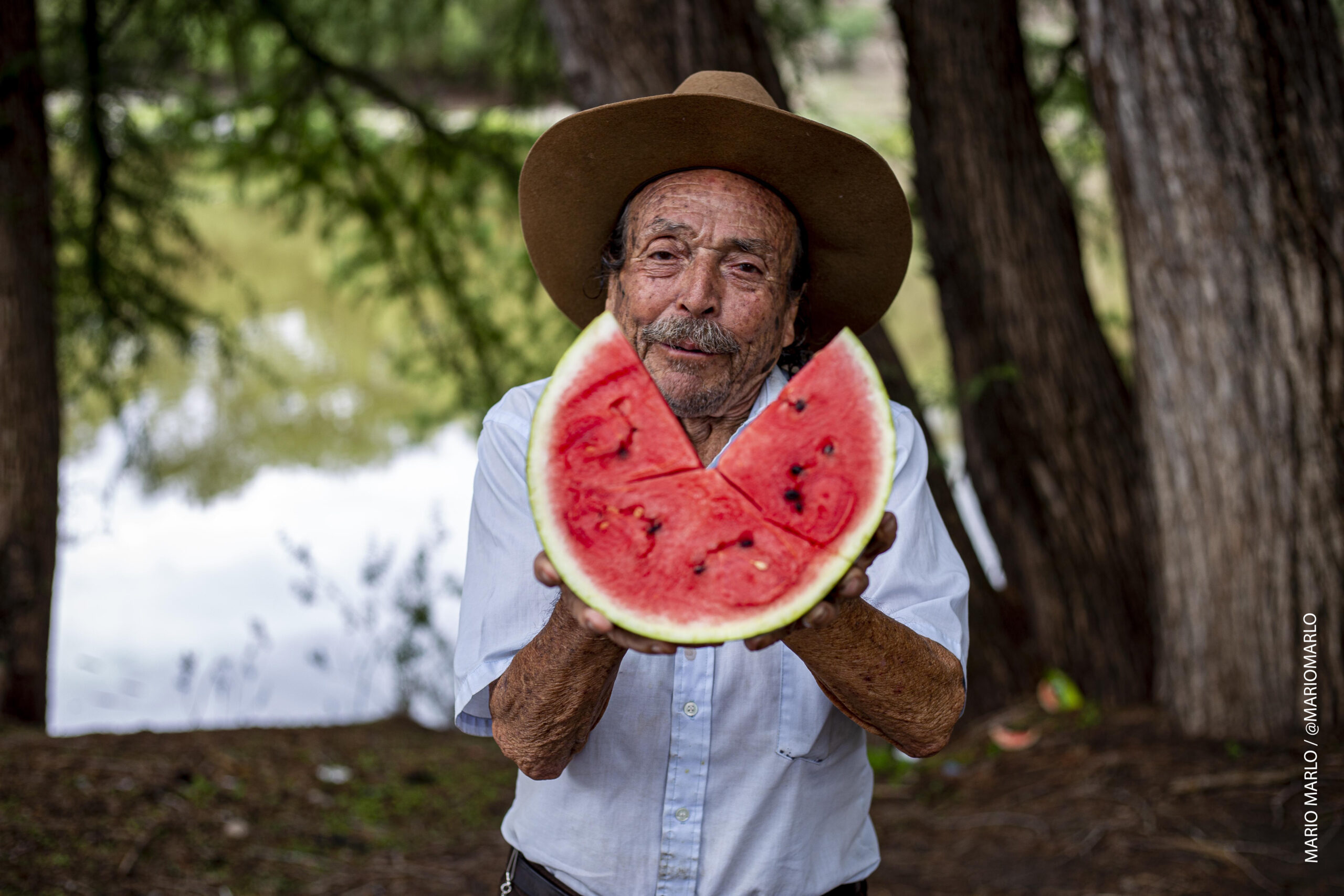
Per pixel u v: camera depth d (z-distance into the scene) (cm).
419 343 946
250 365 813
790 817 173
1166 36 393
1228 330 407
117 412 748
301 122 798
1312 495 408
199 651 767
